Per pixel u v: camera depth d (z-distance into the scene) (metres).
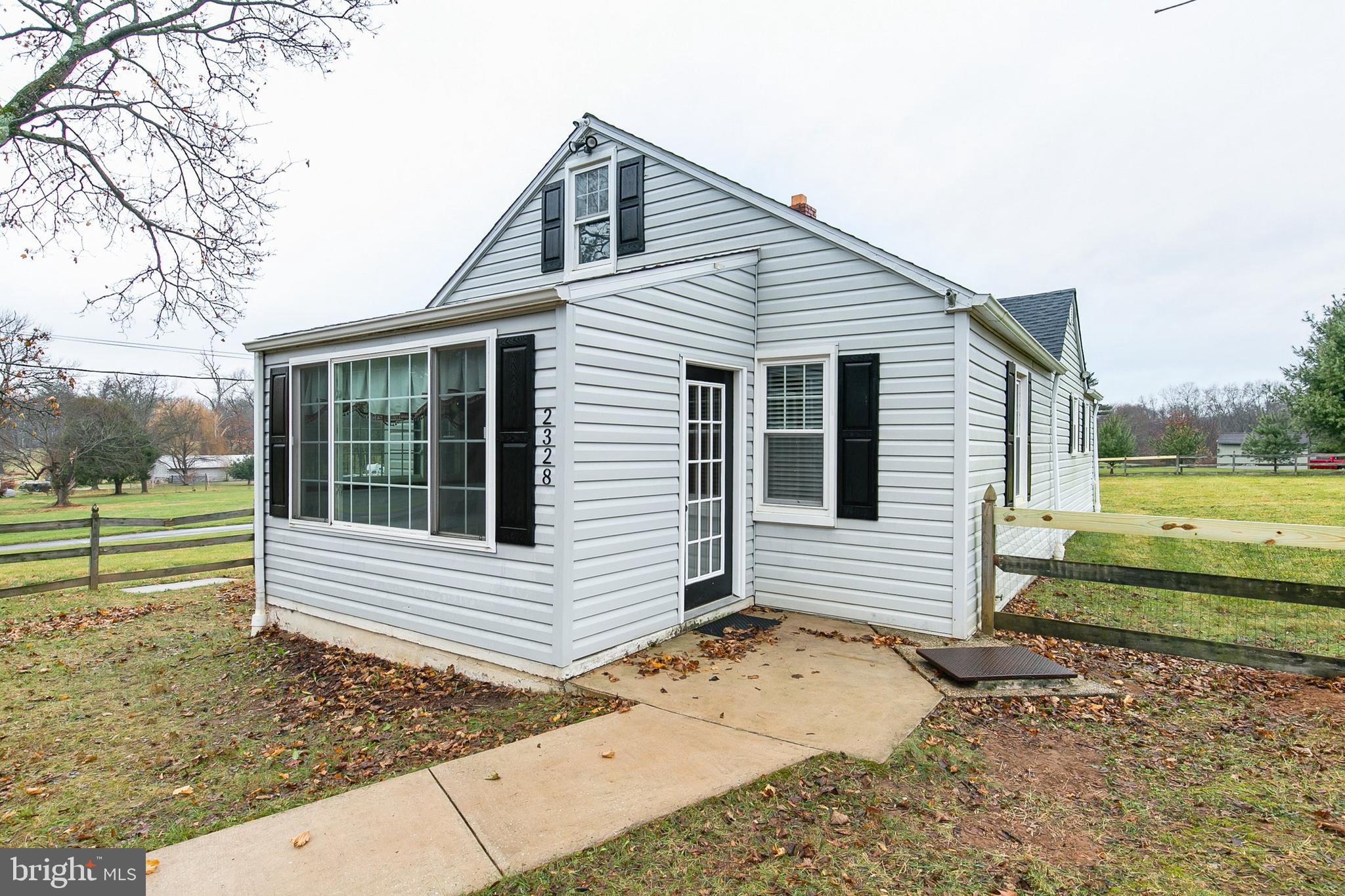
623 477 5.04
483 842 2.74
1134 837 2.79
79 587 9.64
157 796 3.53
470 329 5.09
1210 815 2.97
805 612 6.44
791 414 6.61
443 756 3.82
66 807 3.41
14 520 20.61
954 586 5.63
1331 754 3.60
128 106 8.62
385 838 2.79
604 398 4.84
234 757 4.05
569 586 4.56
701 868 2.56
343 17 8.91
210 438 47.28
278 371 6.99
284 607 7.04
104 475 31.73
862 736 3.67
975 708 4.16
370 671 5.66
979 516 5.92
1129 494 19.95
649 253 7.65
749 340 6.64
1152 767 3.43
